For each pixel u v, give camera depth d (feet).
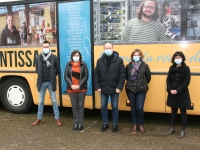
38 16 20.27
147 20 17.69
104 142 15.93
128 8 17.99
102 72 17.01
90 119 20.56
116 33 18.38
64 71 19.26
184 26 17.07
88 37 19.01
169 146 15.20
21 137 16.92
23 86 21.57
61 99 20.26
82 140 16.29
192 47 16.99
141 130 17.46
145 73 16.87
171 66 16.42
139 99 17.03
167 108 17.79
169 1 17.22
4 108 24.48
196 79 17.01
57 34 19.80
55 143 15.90
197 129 18.03
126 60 18.28
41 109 19.22
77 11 19.10
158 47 17.58
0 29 21.38
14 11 20.85
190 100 16.24
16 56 21.15
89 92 19.34
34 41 20.57
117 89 16.83
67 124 19.45
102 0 18.44
